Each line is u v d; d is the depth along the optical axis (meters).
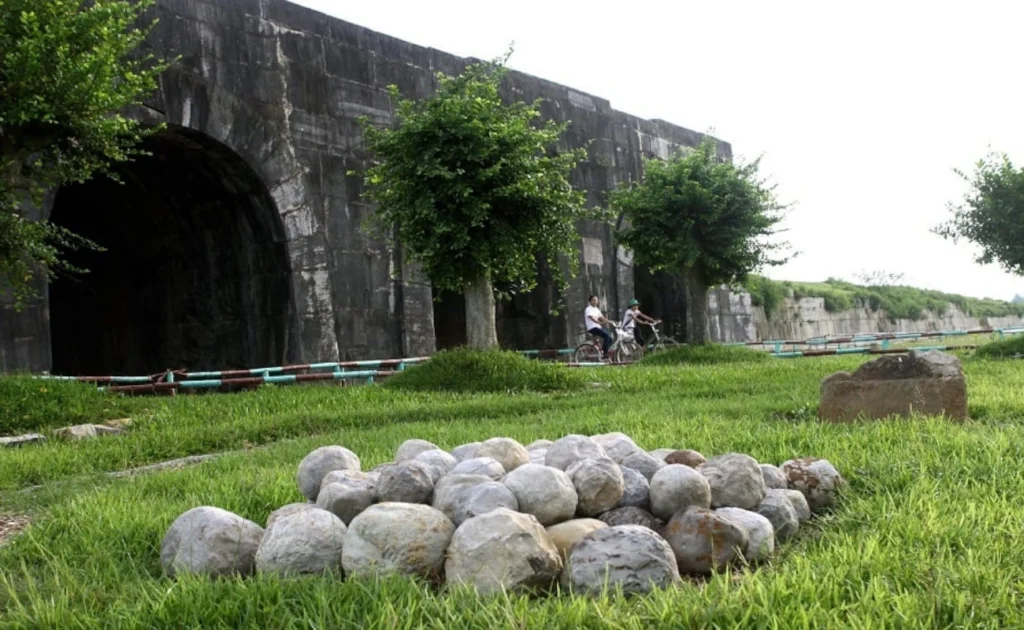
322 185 14.74
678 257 17.17
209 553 3.14
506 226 12.38
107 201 15.20
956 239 16.05
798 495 3.87
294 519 3.14
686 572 3.19
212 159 13.69
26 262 9.91
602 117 21.09
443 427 7.52
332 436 7.39
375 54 15.85
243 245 14.70
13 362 10.59
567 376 11.48
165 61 12.76
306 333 14.22
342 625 2.56
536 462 4.14
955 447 4.91
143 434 7.96
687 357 15.23
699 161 17.84
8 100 8.59
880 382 6.56
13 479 5.97
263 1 14.20
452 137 12.09
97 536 3.79
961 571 2.81
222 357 15.07
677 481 3.44
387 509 3.09
